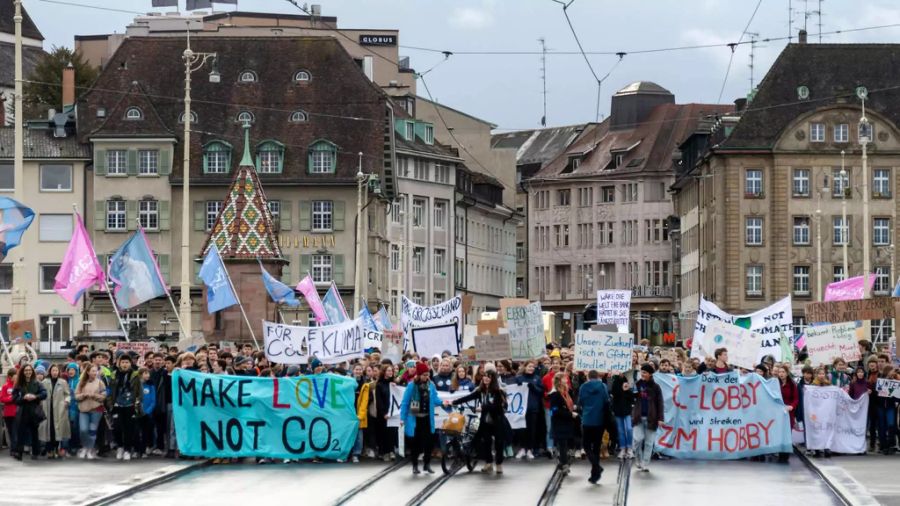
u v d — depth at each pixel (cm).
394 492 3144
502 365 4044
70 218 11100
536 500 3011
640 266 16400
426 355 4534
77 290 4850
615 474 3569
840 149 12462
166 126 11212
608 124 17138
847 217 12494
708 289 13012
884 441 4184
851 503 2944
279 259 7369
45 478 3375
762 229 12500
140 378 3866
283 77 11450
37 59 17638
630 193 16500
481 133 16388
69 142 11144
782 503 2992
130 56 11494
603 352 3731
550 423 3938
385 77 15738
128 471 3534
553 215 17250
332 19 15912
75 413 3894
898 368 4325
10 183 11150
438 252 13662
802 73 12600
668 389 4012
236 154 11175
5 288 11131
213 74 11406
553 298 17250
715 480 3444
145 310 10912
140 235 5203
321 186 11206
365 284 9494
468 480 3409
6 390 3872
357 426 3869
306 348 4497
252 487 3241
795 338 6862
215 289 5469
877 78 12562
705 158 12888
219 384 3850
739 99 14350
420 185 13288
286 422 3862
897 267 12469
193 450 3844
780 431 3988
